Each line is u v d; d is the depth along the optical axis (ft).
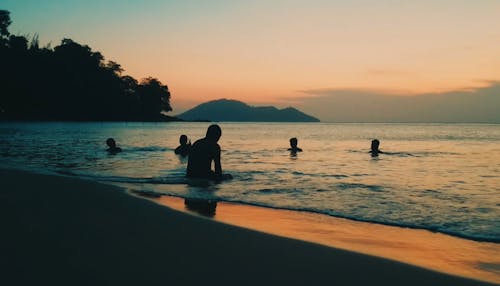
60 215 19.01
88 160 52.95
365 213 22.90
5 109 339.57
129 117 477.77
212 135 36.60
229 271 12.55
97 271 11.82
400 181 35.81
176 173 40.32
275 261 13.79
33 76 348.18
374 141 70.28
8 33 337.31
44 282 10.75
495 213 22.90
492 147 97.60
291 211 23.35
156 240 15.61
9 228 16.12
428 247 16.46
